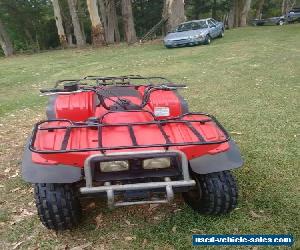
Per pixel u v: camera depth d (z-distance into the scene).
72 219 3.78
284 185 4.71
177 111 4.46
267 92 9.11
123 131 3.90
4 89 11.97
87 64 16.59
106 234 3.96
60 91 4.71
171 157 3.58
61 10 41.06
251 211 4.20
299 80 10.12
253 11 55.62
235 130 6.70
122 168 3.57
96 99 4.74
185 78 11.49
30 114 8.59
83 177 3.63
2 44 34.00
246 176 4.97
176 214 4.24
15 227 4.15
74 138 3.74
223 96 9.03
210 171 3.58
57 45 46.12
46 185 3.63
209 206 3.88
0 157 6.01
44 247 3.80
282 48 16.11
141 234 3.94
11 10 41.53
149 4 43.22
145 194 3.57
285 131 6.50
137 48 22.17
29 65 18.16
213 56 15.41
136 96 4.90
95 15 25.58
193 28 20.66
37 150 3.32
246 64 12.95
